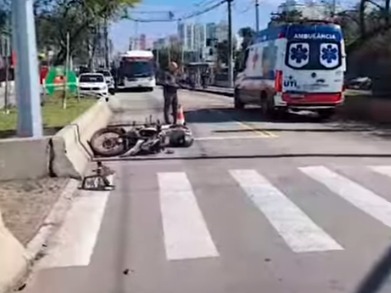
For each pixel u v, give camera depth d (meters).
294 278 5.80
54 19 38.25
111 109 30.02
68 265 6.34
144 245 6.98
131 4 37.94
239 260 6.36
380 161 12.73
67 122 18.06
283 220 7.95
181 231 7.54
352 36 38.94
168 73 18.88
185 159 13.32
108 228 7.77
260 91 24.34
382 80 27.42
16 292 5.60
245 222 7.89
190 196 9.55
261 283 5.68
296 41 21.88
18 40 11.97
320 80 22.03
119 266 6.27
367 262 6.22
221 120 22.77
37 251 6.75
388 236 7.15
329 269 6.03
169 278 5.86
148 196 9.62
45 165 10.81
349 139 16.64
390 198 9.21
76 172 10.90
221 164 12.57
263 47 24.12
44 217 8.19
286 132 18.48
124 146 13.97
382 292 5.41
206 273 5.98
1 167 10.62
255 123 21.48
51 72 31.42
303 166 12.16
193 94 48.66
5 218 8.14
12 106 25.50
